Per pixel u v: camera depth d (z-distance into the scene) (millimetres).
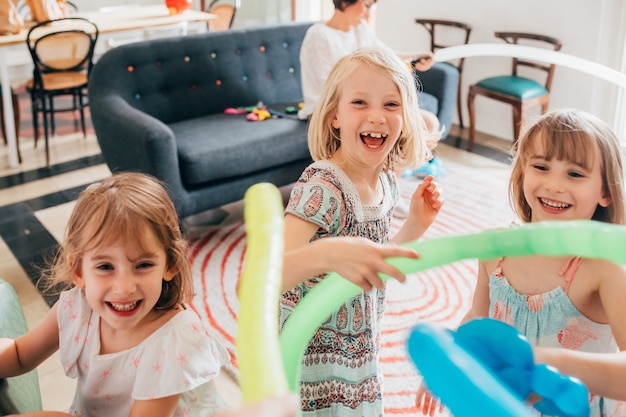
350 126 1342
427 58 3396
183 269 1295
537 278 1255
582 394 658
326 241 724
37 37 4414
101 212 1177
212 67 3889
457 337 713
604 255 593
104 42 5191
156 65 3721
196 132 3512
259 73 4078
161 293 1299
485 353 690
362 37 3523
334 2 3439
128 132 3158
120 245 1171
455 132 5051
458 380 491
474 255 667
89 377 1276
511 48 2822
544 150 1233
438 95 4273
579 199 1223
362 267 688
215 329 2617
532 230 631
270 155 3465
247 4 7539
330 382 1424
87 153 4574
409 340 545
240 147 3352
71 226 1225
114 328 1228
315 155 1474
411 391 2246
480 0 4895
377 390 1472
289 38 4191
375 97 1331
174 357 1219
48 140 4523
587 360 811
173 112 3781
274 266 509
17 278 2984
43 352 1346
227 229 3506
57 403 2213
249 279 492
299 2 7094
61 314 1311
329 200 1298
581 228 604
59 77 4570
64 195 3885
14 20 4430
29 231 3426
